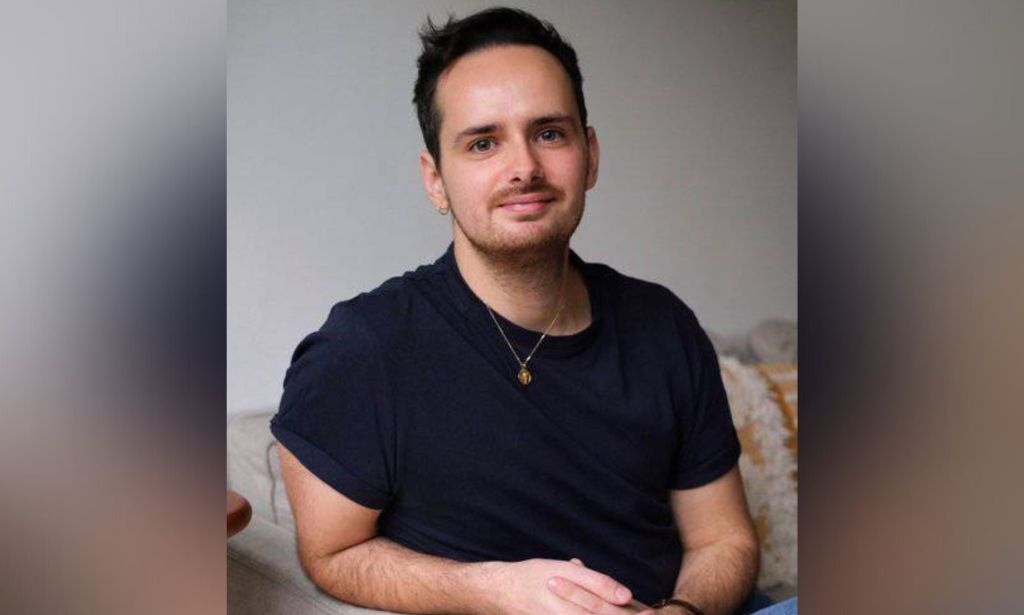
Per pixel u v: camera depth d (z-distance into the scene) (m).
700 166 1.99
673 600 1.77
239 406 1.79
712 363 1.88
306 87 1.77
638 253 1.94
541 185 1.70
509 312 1.72
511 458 1.71
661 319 1.84
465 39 1.71
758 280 2.04
